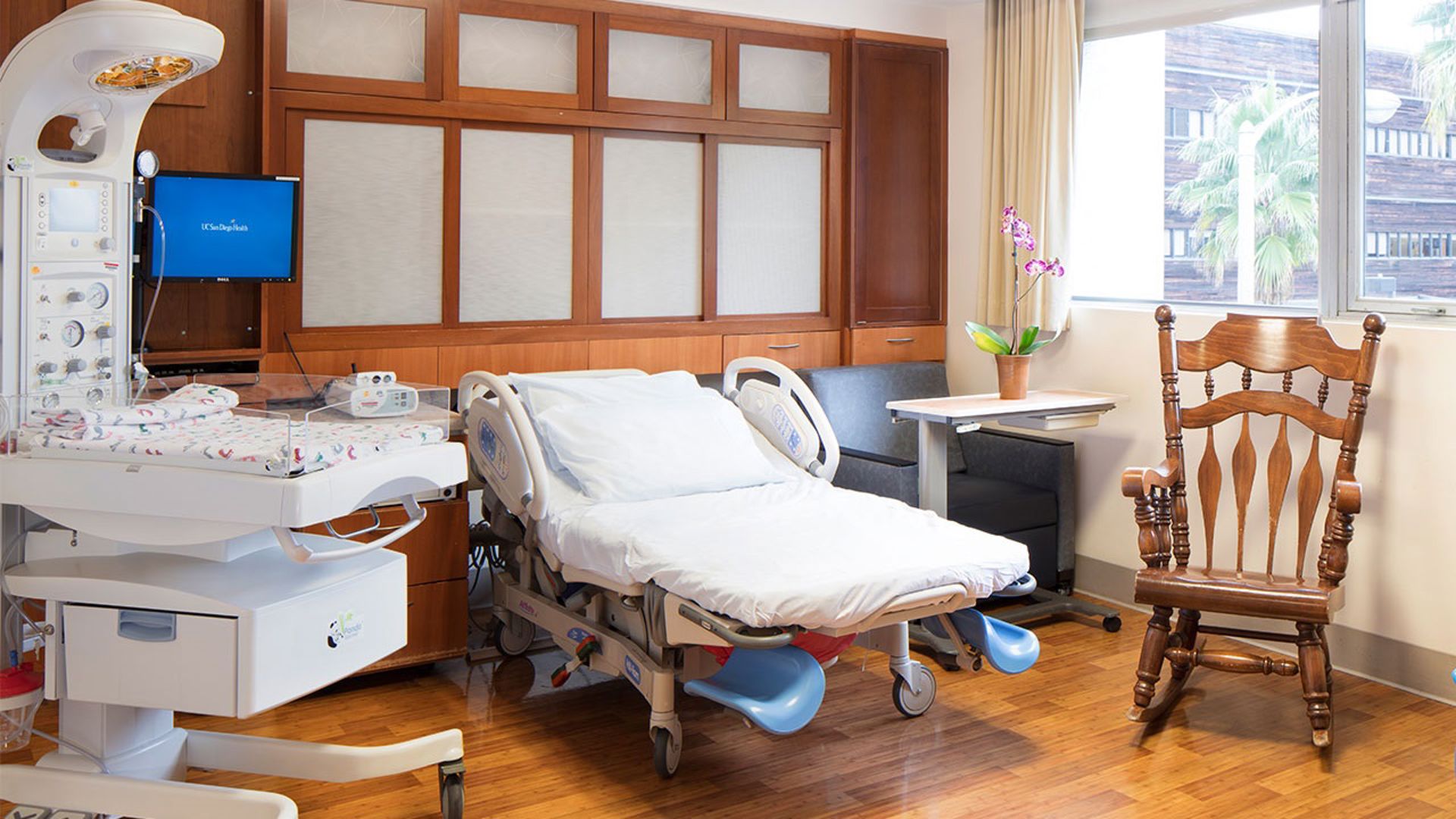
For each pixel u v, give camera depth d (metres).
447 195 4.07
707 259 4.62
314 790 2.82
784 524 3.19
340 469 2.25
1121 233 4.59
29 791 2.42
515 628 3.80
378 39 3.91
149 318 3.46
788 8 4.68
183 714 3.29
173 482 2.21
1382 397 3.58
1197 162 4.30
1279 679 3.65
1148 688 3.29
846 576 2.71
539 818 2.68
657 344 4.54
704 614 2.68
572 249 4.34
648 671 2.92
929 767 2.97
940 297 5.16
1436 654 3.49
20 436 2.36
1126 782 2.89
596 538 3.11
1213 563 4.10
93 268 3.04
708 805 2.75
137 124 3.12
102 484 2.26
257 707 2.19
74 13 2.60
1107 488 4.48
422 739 2.64
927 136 5.08
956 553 2.95
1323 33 3.69
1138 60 4.48
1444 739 3.18
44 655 2.62
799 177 4.84
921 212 5.09
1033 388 4.77
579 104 4.28
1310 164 3.93
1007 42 4.71
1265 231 4.09
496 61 4.13
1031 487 4.53
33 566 2.39
